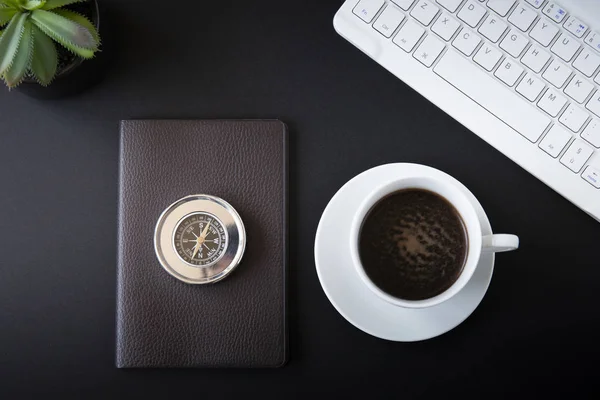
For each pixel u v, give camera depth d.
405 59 0.60
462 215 0.55
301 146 0.63
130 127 0.62
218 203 0.60
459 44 0.60
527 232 0.62
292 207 0.62
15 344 0.61
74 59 0.60
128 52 0.64
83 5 0.60
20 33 0.55
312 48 0.64
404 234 0.56
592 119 0.59
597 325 0.61
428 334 0.58
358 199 0.59
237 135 0.62
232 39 0.64
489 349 0.61
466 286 0.58
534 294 0.62
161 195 0.62
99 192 0.63
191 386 0.61
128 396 0.61
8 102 0.63
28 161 0.63
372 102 0.63
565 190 0.59
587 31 0.59
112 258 0.62
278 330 0.60
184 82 0.64
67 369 0.61
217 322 0.61
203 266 0.60
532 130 0.59
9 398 0.61
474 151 0.63
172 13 0.64
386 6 0.60
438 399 0.61
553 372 0.61
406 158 0.63
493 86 0.60
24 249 0.62
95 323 0.62
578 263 0.62
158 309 0.61
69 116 0.63
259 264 0.61
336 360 0.61
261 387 0.61
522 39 0.60
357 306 0.58
